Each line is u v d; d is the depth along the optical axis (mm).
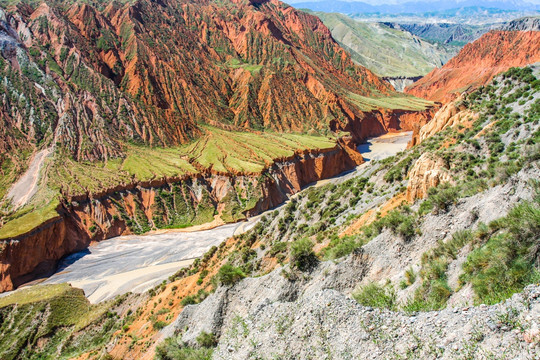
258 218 90875
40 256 70188
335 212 47406
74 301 57094
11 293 61656
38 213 75000
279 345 15781
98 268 70250
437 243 19656
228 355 17391
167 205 92438
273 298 24609
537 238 13281
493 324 10773
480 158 34438
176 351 26156
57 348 48625
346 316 14805
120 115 118938
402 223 22453
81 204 82938
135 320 45688
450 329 11656
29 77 113812
